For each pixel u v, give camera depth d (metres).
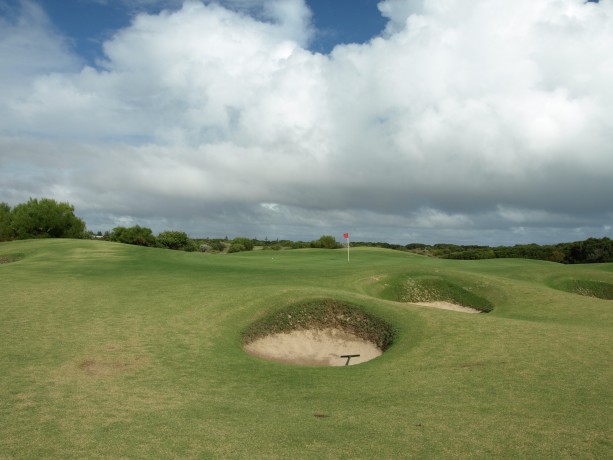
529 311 24.31
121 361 13.75
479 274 32.06
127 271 29.72
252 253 55.03
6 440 7.99
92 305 19.88
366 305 21.20
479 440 8.36
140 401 10.55
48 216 67.31
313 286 25.88
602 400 10.59
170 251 44.12
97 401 10.34
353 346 19.81
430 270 32.25
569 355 14.48
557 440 8.34
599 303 25.34
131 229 82.62
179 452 7.69
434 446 8.09
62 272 28.36
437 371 13.47
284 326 20.08
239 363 14.62
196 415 9.72
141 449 7.76
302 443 8.20
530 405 10.34
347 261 43.72
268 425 9.16
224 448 7.91
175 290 23.11
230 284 24.95
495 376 12.66
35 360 13.17
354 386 12.47
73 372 12.44
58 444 7.87
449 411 10.05
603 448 7.99
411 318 19.61
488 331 17.58
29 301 20.08
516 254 80.62
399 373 13.55
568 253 77.88
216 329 17.80
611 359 14.04
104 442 8.01
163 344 15.66
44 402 10.06
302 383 12.85
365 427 9.05
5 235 65.94
